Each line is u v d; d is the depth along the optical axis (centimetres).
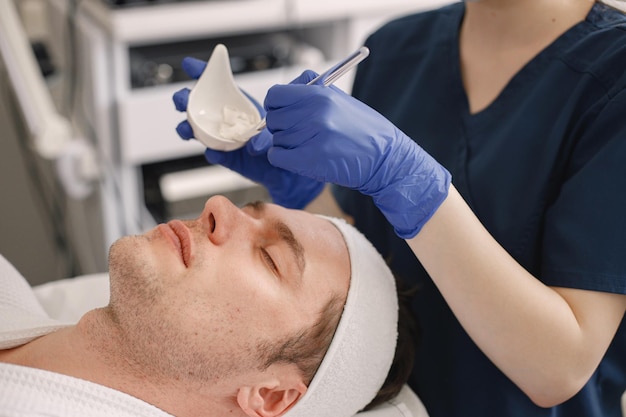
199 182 205
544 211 110
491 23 118
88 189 185
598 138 104
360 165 94
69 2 191
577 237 101
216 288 104
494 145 114
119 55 179
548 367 99
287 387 106
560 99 110
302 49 204
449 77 123
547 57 113
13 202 231
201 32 182
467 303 99
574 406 115
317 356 107
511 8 114
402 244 125
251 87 191
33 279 233
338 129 92
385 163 94
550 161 108
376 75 135
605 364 114
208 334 102
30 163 229
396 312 114
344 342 106
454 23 126
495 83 118
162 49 197
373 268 112
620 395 119
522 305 97
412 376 127
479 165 115
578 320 100
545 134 110
